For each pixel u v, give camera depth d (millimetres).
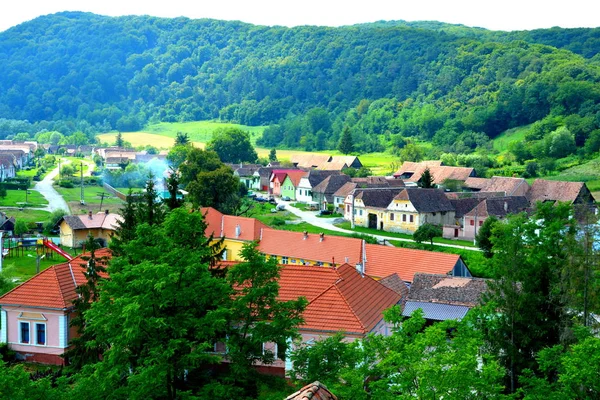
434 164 193750
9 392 28984
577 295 43812
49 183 189250
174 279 33594
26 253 94000
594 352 29281
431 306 58000
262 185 191750
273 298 37000
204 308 36250
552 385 31906
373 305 50125
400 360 27641
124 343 32969
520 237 45875
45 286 51969
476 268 86562
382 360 28938
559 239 50375
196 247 40094
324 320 45344
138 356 35094
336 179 155375
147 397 32312
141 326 33469
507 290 40750
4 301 51594
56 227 111250
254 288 36281
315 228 124312
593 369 28562
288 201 166000
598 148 195625
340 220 135625
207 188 118562
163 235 37875
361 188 137500
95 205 144000
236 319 36750
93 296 46906
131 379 31656
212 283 35625
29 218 123875
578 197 128875
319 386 19656
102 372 33188
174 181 59000
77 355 44969
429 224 113812
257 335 35219
